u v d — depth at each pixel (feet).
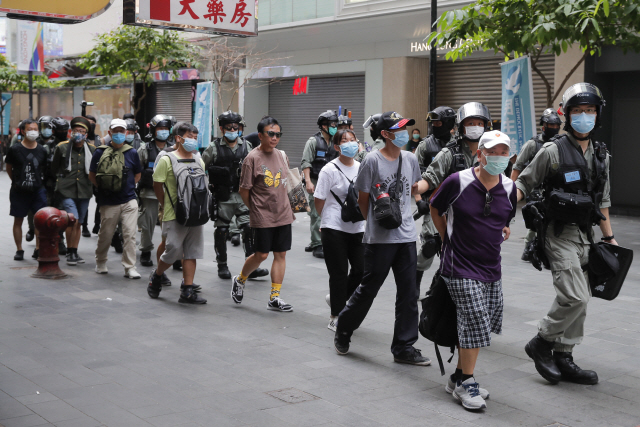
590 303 22.48
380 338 18.44
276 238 21.33
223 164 26.07
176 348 17.30
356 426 12.62
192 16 25.90
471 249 13.57
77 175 28.63
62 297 22.91
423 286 25.43
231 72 71.61
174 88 81.15
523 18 32.09
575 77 47.47
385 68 58.08
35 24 69.36
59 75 97.81
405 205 16.28
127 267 26.12
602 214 14.96
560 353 15.37
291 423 12.67
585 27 30.09
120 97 87.86
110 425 12.41
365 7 55.98
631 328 19.54
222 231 26.27
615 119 51.01
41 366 15.75
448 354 17.16
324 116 30.58
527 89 33.53
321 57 63.57
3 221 42.55
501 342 18.16
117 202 25.86
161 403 13.55
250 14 27.25
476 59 54.95
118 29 58.70
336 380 15.12
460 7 49.42
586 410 13.57
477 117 17.16
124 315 20.62
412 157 16.56
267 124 20.75
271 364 16.16
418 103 57.88
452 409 13.53
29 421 12.52
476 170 13.73
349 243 19.16
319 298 23.11
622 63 46.73
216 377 15.17
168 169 21.68
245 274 21.71
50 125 36.19
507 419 13.07
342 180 18.80
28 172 28.84
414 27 54.39
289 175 22.02
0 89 87.76
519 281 25.96
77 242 29.22
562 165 14.60
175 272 27.53
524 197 15.07
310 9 61.00
